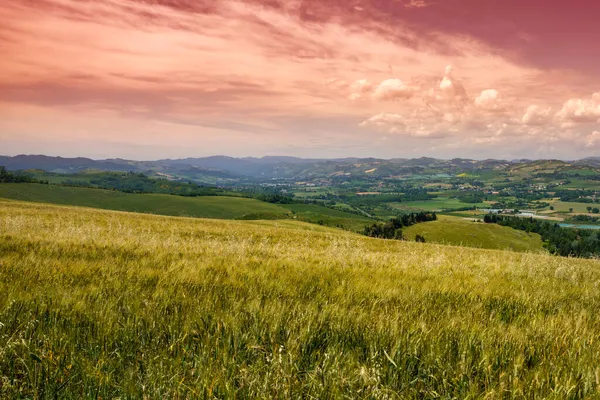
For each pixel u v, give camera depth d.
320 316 4.25
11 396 2.69
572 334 4.25
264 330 3.74
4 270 6.02
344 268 8.77
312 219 177.88
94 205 183.88
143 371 3.03
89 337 3.50
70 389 2.80
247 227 31.58
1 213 26.22
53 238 11.39
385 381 3.02
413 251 16.75
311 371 2.97
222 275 6.71
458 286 6.96
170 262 8.21
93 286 5.20
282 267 8.30
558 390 2.81
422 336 3.84
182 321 3.99
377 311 4.71
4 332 3.47
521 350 3.68
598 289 8.16
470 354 3.51
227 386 2.71
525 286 7.73
